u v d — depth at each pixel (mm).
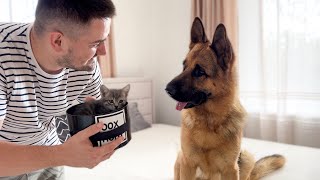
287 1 2848
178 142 2592
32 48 999
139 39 3992
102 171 1882
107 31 957
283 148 2324
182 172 1509
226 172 1456
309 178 1684
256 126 3230
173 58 3969
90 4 891
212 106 1442
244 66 3254
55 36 930
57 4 889
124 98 1330
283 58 2891
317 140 2859
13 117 1070
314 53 2793
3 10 2713
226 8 3162
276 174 1767
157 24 4109
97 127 768
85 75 1224
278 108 2947
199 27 1610
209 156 1445
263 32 3020
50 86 1081
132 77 3635
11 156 792
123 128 833
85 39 925
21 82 1011
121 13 3744
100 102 980
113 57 3482
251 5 3160
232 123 1442
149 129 3197
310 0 2752
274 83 3004
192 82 1479
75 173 1842
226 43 1475
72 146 772
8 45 969
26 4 2812
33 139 1247
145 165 2000
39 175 1417
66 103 1225
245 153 1663
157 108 4176
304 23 2797
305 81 2859
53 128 1384
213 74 1457
